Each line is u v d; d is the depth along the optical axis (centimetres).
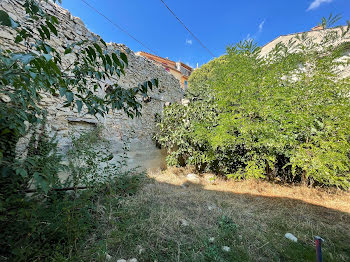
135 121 435
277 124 275
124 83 422
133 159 391
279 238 170
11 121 105
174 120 452
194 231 174
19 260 99
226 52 326
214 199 261
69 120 279
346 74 344
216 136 308
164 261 134
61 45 287
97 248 128
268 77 284
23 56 63
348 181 279
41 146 158
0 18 63
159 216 192
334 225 191
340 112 262
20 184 119
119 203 206
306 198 263
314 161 257
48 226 124
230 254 145
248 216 211
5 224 102
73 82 149
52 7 279
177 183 329
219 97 331
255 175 286
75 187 173
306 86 285
